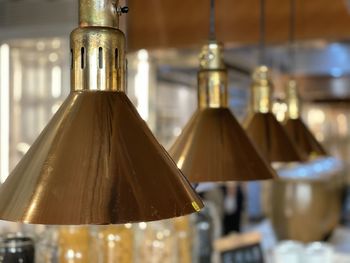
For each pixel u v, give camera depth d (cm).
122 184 54
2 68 340
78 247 135
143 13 266
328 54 430
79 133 57
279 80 407
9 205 55
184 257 175
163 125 379
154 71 343
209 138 86
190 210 57
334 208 279
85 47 59
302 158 126
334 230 304
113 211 52
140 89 336
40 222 52
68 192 53
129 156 56
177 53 328
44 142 58
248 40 265
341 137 695
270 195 276
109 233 137
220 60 94
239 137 88
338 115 686
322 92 492
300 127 156
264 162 86
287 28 262
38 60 348
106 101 59
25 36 276
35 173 55
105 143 56
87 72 59
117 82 60
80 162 55
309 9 261
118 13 60
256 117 129
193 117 92
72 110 58
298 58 437
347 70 429
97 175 54
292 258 209
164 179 57
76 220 52
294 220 267
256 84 131
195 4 263
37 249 131
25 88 350
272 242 275
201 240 196
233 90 434
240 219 323
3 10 273
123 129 58
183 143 87
